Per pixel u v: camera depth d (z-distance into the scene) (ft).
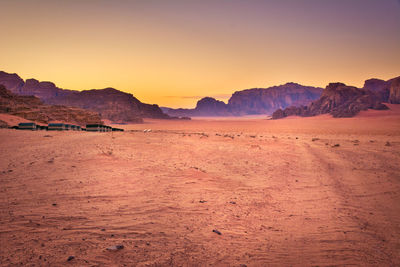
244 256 21.80
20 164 56.95
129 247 21.58
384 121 596.70
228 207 35.88
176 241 23.77
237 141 144.56
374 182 56.29
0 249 19.43
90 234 23.75
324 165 78.18
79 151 79.41
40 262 17.90
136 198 37.24
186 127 562.25
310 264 21.03
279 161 83.76
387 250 24.16
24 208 29.63
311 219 32.68
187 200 38.11
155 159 74.33
